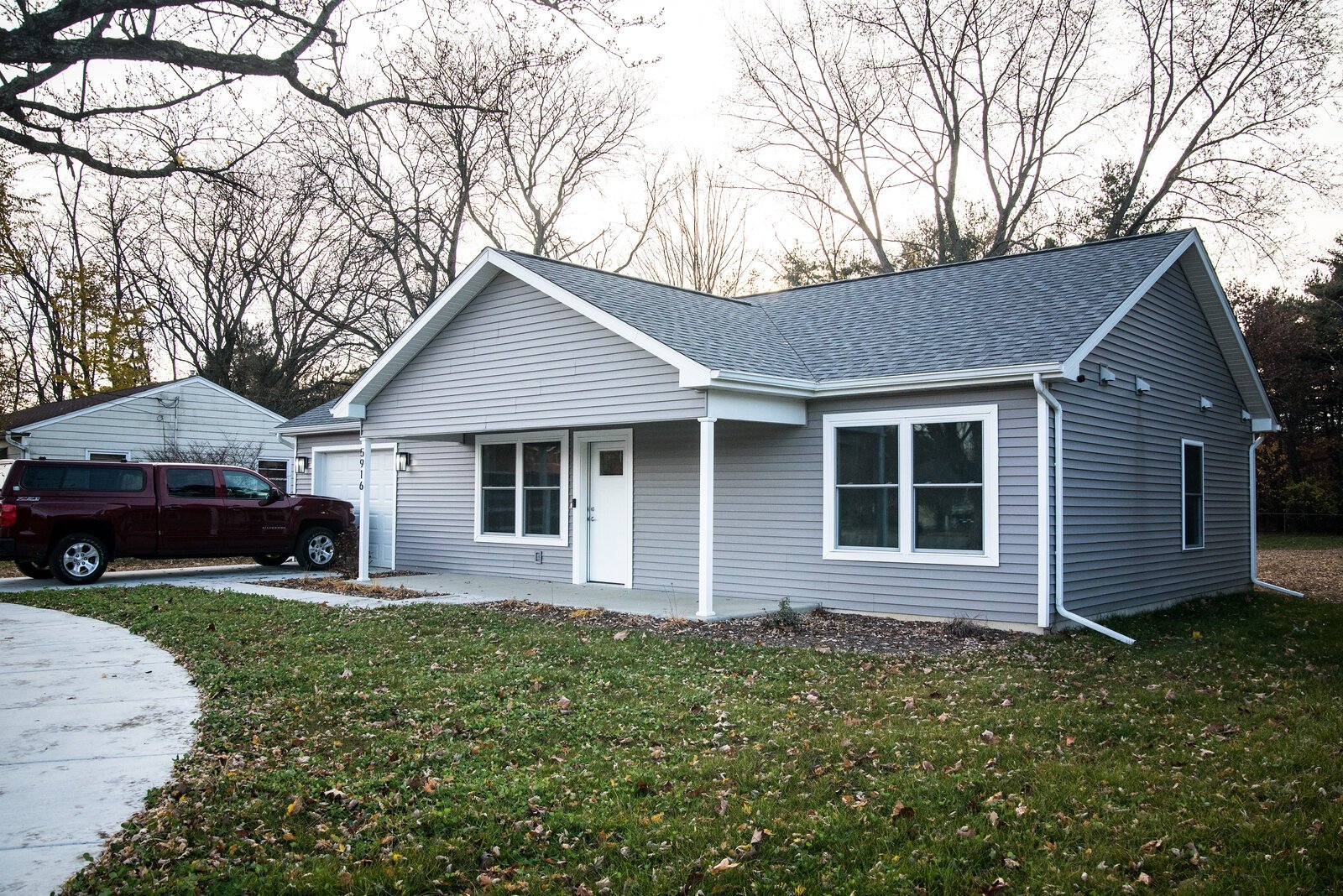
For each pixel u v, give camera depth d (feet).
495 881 14.08
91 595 45.19
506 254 45.68
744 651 31.27
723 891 13.74
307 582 51.39
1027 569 35.78
